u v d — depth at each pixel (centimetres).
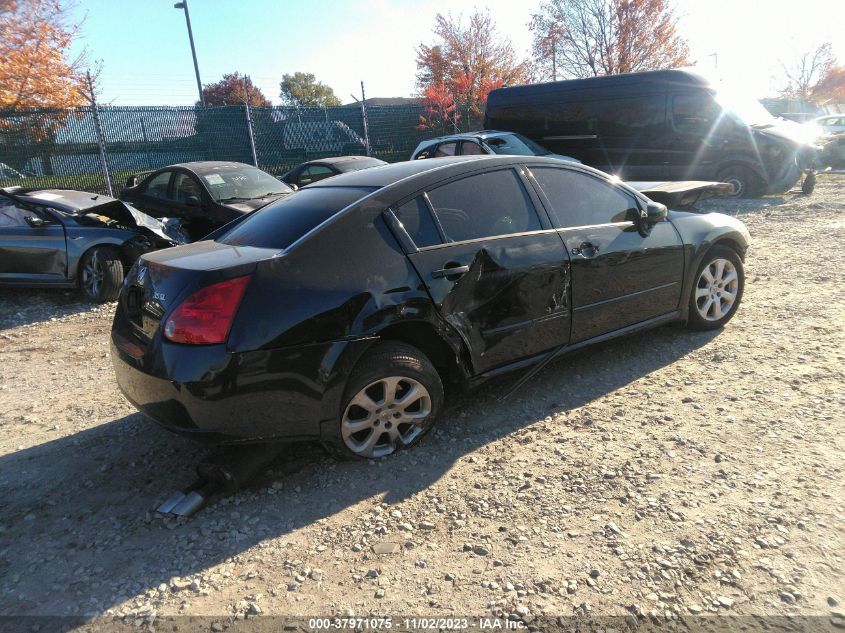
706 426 349
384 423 334
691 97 1198
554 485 304
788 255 739
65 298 768
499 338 367
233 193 875
